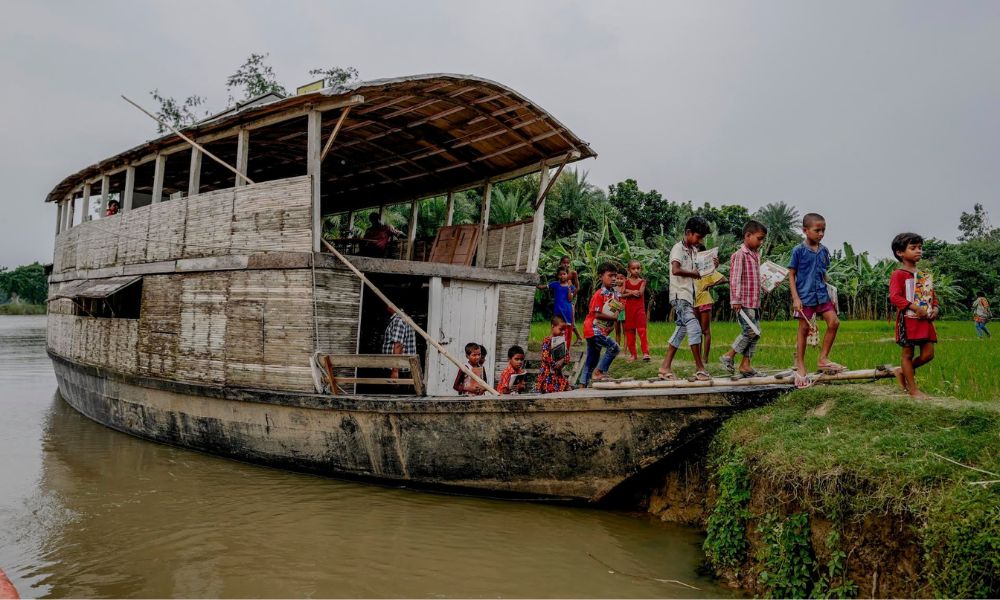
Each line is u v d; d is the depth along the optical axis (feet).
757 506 15.28
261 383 25.86
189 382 28.76
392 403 21.56
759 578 14.26
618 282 34.42
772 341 43.01
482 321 31.71
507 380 24.86
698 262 23.41
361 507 20.58
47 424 36.04
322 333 24.90
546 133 31.65
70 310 41.81
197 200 29.60
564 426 19.15
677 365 31.14
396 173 41.11
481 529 18.58
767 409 17.90
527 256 34.58
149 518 19.93
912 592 11.97
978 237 177.37
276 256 25.52
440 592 14.84
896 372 17.48
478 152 35.50
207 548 17.53
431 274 28.94
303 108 25.91
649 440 18.43
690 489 19.11
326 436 23.53
